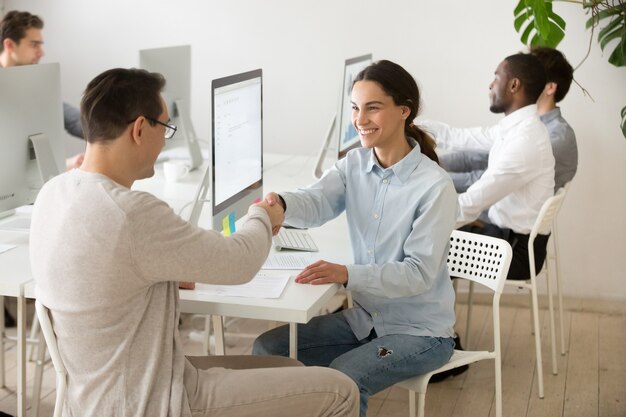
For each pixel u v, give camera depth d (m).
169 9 4.56
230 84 2.49
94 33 4.66
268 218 2.07
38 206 1.84
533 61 3.45
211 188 2.41
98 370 1.77
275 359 2.19
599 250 4.27
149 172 1.90
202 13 4.53
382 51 4.35
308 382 1.93
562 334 3.70
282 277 2.31
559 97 3.73
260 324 3.92
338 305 4.12
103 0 4.62
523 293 4.29
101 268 1.71
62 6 4.66
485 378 3.44
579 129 4.18
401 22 4.29
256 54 4.51
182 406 1.81
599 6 4.05
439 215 2.27
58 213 1.77
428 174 2.32
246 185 2.68
